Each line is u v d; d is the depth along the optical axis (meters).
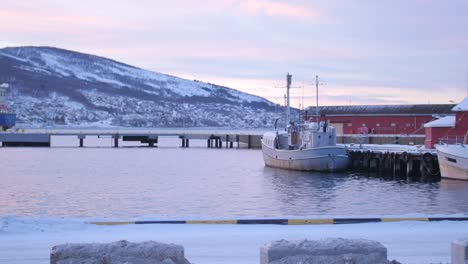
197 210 35.03
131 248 10.71
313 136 63.81
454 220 20.77
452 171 50.56
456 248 11.62
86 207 36.28
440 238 17.17
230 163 77.25
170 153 102.62
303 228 19.03
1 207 36.25
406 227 19.27
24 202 38.59
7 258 14.46
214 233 18.03
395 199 40.28
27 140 124.75
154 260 10.64
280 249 10.68
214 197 41.66
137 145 139.88
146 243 10.91
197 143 166.50
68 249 10.59
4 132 125.31
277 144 69.06
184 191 45.38
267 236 17.39
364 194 43.25
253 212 34.16
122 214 33.25
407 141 80.50
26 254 14.89
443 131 60.81
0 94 133.38
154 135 130.75
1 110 132.75
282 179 55.25
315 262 10.59
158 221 20.14
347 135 86.44
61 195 42.44
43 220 19.58
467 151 48.97
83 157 89.56
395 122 89.19
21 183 51.03
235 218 20.53
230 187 48.44
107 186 48.81
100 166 71.50
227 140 127.56
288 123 72.88
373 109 91.50
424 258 14.54
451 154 50.00
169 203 38.28
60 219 20.00
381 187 47.81
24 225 18.67
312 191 45.50
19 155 93.69
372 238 17.11
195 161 81.38
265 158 72.00
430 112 87.19
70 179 54.88
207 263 14.01
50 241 16.55
